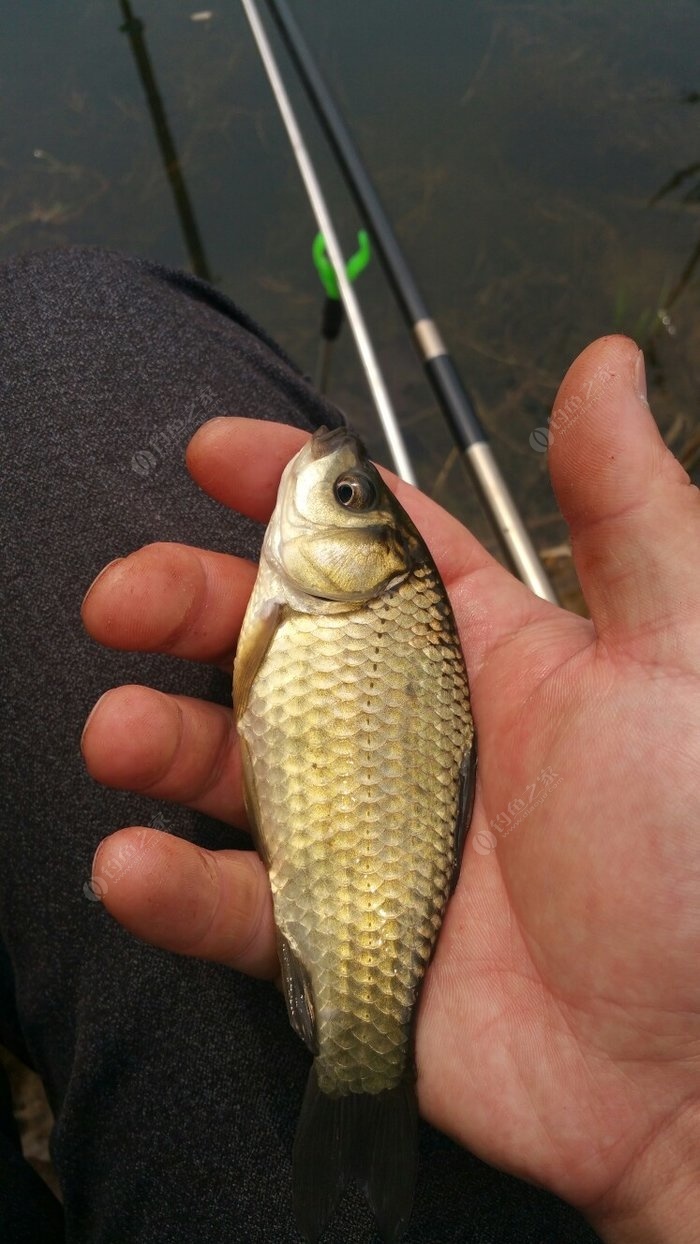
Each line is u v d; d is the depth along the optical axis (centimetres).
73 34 57
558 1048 16
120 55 56
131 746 16
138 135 52
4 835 19
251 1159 17
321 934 15
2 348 22
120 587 17
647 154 53
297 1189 14
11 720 19
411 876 16
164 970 18
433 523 21
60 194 50
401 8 61
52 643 20
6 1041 23
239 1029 18
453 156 53
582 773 16
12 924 19
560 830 16
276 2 36
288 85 55
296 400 26
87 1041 18
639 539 16
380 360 45
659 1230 15
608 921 15
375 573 17
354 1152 15
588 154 53
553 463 16
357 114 56
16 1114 24
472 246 49
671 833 15
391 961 15
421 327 29
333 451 17
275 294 47
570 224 50
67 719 19
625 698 16
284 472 18
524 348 46
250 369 24
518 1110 16
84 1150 18
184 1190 17
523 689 18
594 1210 16
